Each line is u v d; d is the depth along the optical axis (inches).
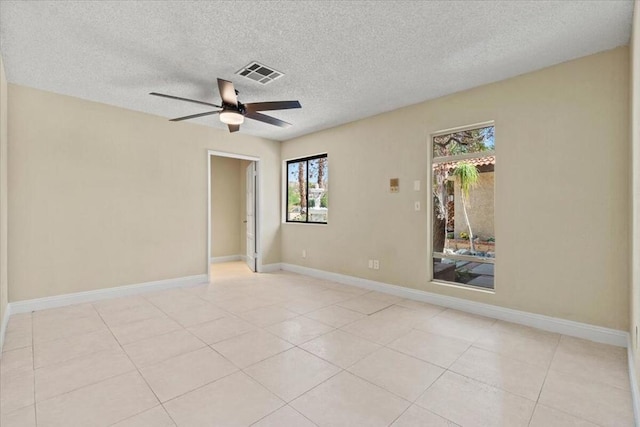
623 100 102.7
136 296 163.9
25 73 123.7
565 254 113.9
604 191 106.3
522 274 123.6
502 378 84.5
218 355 97.6
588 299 109.3
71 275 148.6
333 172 199.0
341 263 195.5
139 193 169.0
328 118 180.9
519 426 66.2
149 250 173.0
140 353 98.8
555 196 115.9
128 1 81.2
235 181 288.5
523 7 84.0
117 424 66.5
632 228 89.5
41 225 140.4
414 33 96.4
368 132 178.4
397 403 73.9
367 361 94.0
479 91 135.1
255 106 125.7
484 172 138.6
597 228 107.6
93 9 84.5
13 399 74.8
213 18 88.7
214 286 186.7
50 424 66.4
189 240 188.5
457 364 92.1
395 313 137.1
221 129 203.9
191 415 69.4
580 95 110.6
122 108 162.9
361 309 142.8
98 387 80.0
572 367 90.0
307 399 75.4
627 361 93.2
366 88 138.1
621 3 82.0
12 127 132.9
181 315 134.5
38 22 90.2
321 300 157.2
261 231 229.0
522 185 123.3
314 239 213.3
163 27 93.0
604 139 106.2
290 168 239.1
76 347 102.7
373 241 177.0
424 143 153.9
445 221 151.4
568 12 86.0
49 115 142.2
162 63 115.3
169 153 180.2
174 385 81.0
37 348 101.8
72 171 148.3
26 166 136.6
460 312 138.6
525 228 122.7
